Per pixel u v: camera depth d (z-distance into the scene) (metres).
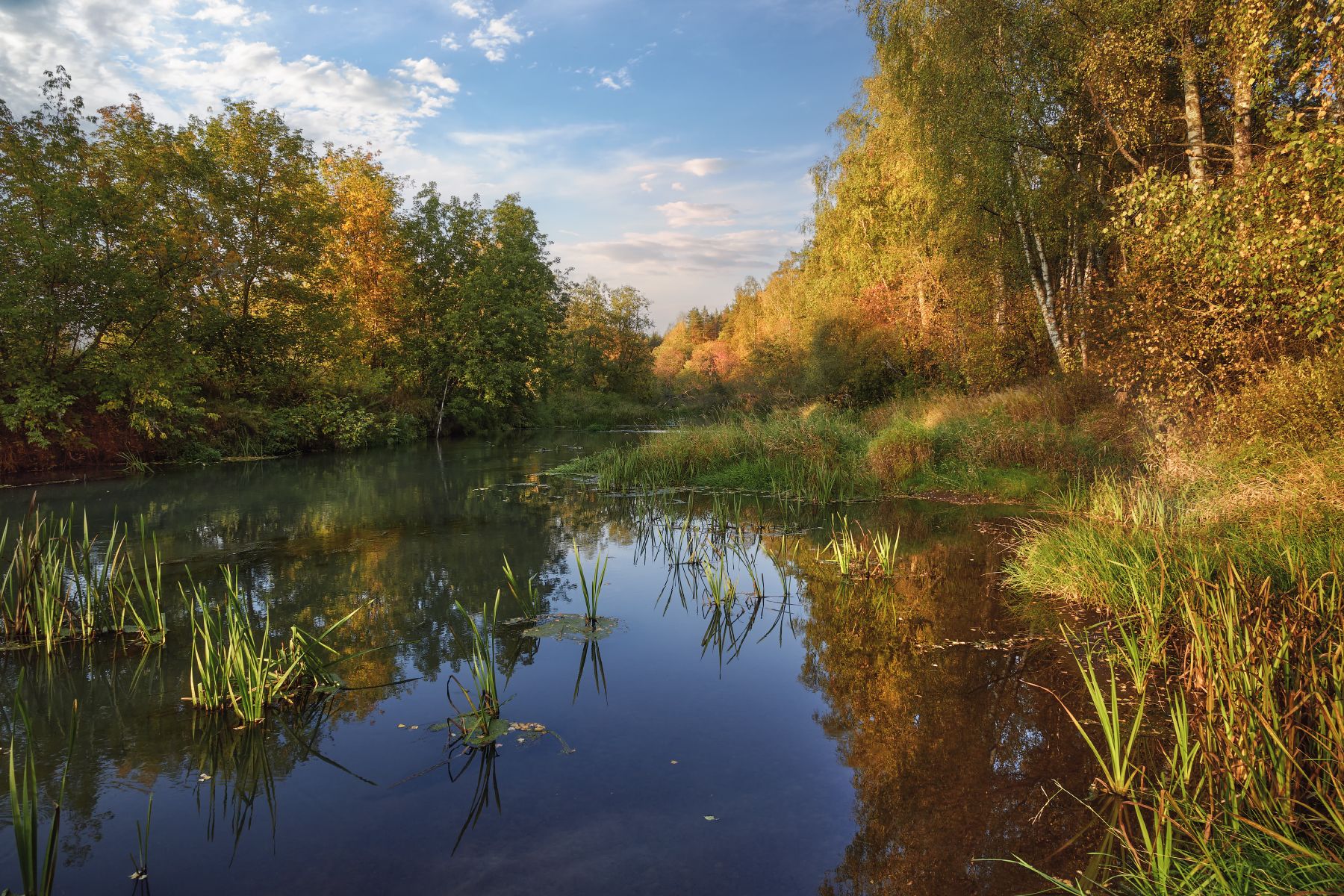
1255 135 10.46
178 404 17.09
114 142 18.06
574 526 10.05
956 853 2.83
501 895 2.62
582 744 3.84
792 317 33.31
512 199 33.22
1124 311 10.04
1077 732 3.83
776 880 2.68
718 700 4.39
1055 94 14.20
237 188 19.44
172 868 2.80
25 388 14.55
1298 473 5.95
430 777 3.51
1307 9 6.92
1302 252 6.64
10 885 2.72
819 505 11.38
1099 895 2.51
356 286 25.98
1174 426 9.22
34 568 5.52
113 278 15.30
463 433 30.11
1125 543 6.19
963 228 18.50
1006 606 6.07
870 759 3.62
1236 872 2.40
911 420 15.87
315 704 4.37
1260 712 2.86
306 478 15.33
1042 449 11.98
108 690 4.56
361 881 2.71
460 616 6.07
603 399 44.69
